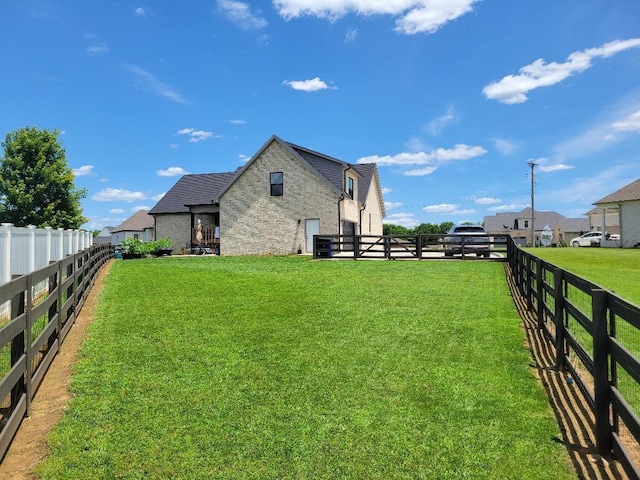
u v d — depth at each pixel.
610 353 3.17
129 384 4.55
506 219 67.25
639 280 12.76
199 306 8.33
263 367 5.05
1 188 29.61
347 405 4.07
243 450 3.31
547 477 2.95
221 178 34.31
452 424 3.70
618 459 3.04
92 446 3.35
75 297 7.34
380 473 3.02
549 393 4.35
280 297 9.21
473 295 9.58
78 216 31.69
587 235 42.53
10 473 3.00
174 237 33.31
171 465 3.12
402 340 6.11
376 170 32.03
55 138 31.31
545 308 6.25
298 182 24.62
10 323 3.46
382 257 19.62
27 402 3.85
